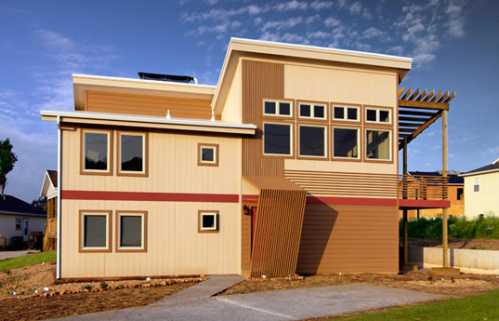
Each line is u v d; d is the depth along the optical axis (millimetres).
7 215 42750
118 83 19594
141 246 15594
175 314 10086
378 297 12438
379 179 18469
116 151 15594
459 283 15617
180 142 16344
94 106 19531
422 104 19672
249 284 14641
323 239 17578
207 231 16359
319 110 18031
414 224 35000
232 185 16797
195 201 16312
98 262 15062
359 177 18219
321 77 18141
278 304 11344
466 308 10188
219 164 16734
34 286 14547
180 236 16031
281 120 17500
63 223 14875
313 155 17812
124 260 15336
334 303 11508
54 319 9602
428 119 20672
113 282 14602
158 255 15727
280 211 15789
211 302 11586
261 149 17234
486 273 19094
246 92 17188
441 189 19812
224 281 14938
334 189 17875
